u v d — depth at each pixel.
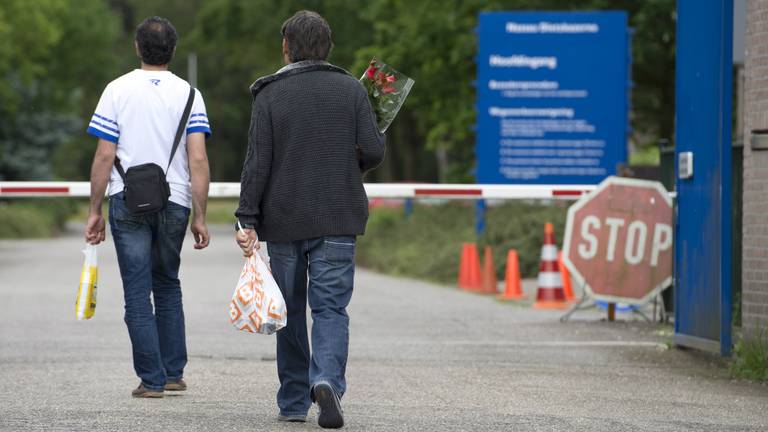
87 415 18.78
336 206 17.50
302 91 17.55
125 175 20.25
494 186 42.59
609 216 34.16
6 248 93.62
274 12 114.25
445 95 84.06
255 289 17.55
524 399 21.22
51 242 111.94
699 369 25.61
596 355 27.78
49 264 67.56
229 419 18.52
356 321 35.50
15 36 125.31
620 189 34.16
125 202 20.22
